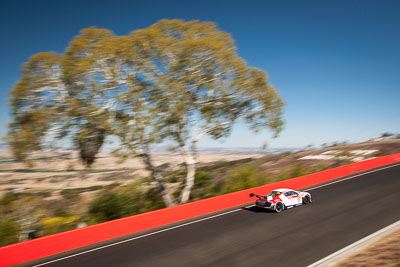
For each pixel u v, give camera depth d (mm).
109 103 17703
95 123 17188
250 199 16359
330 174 21141
